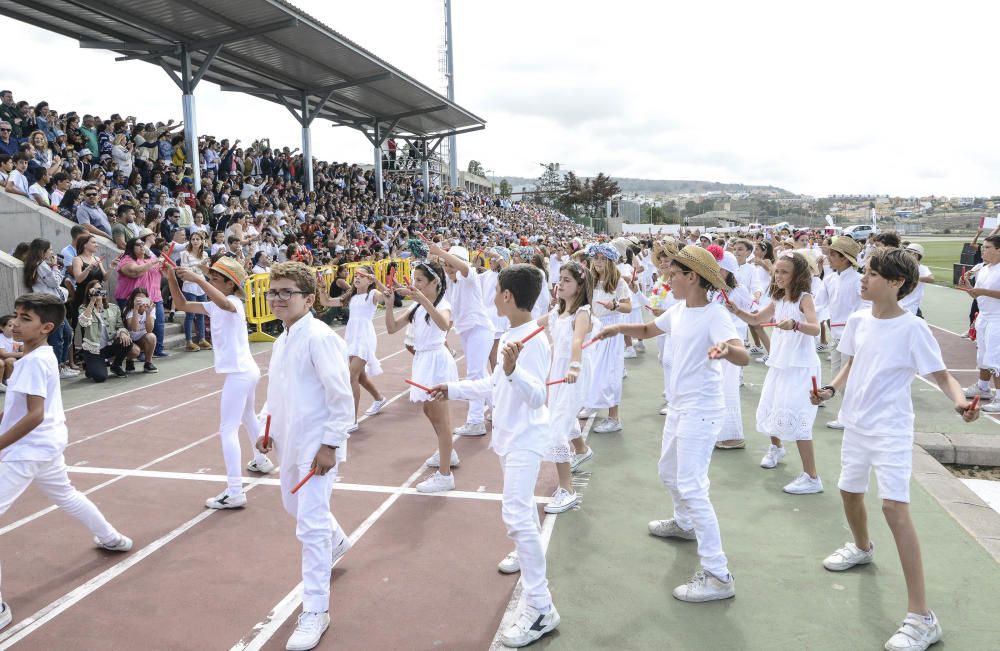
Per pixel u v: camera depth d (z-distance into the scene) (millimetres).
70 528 4520
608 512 4742
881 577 3773
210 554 4141
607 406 6637
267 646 3203
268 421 3480
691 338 3598
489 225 35219
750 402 7891
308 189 21344
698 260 3531
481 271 10906
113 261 9953
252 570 3938
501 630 3303
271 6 13977
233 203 16047
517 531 3180
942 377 3191
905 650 3027
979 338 7543
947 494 4906
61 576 3869
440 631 3297
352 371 6980
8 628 3350
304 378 3307
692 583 3584
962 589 3621
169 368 9977
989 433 6418
